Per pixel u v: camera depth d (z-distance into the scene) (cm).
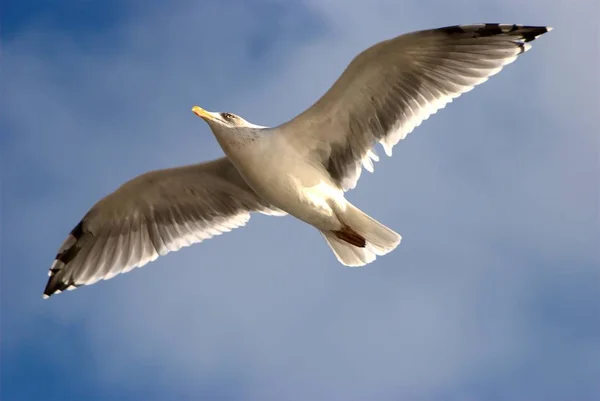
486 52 1285
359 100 1311
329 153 1352
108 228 1486
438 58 1290
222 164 1423
